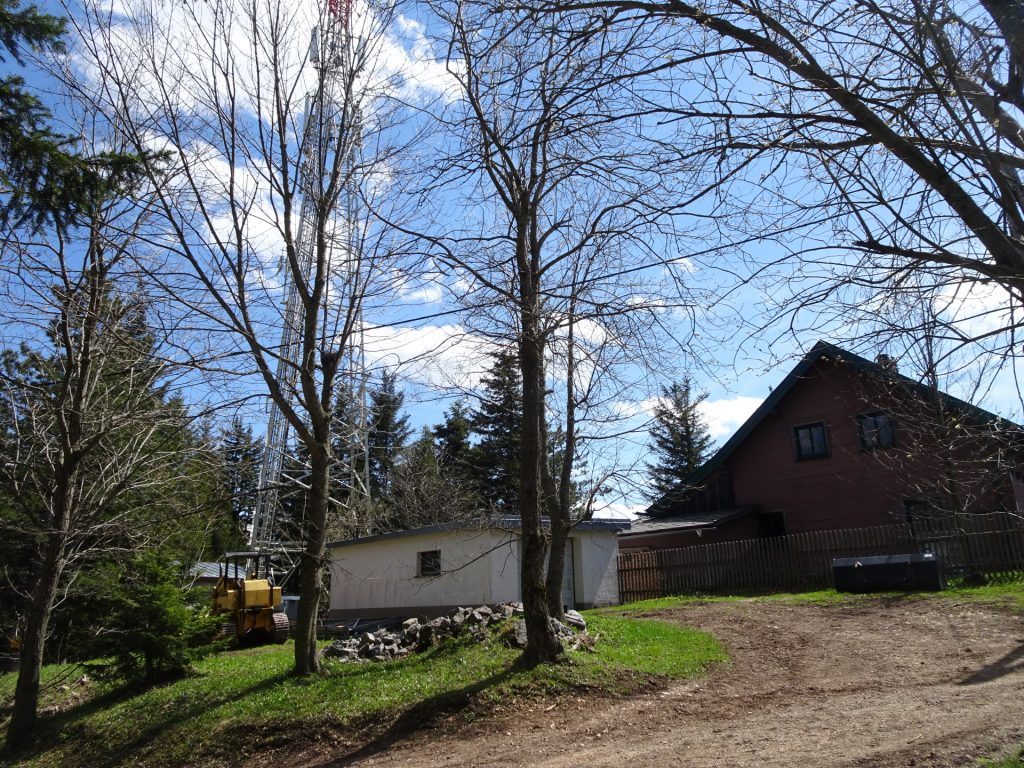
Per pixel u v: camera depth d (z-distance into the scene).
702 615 16.91
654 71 5.44
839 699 9.55
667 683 10.95
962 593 16.17
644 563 25.50
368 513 27.23
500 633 13.00
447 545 23.34
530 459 11.66
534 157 9.41
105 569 15.34
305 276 13.11
